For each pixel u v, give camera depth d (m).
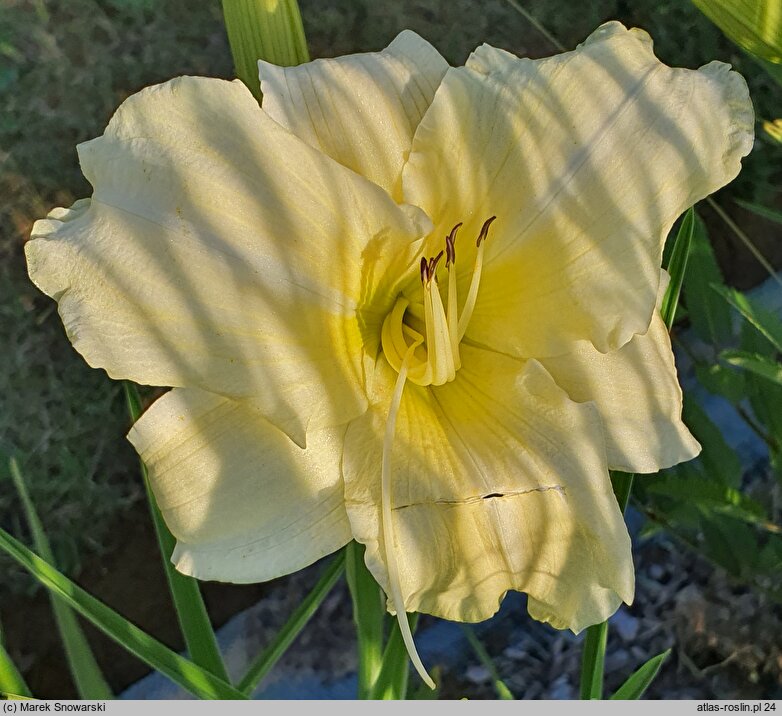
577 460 0.33
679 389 0.34
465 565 0.32
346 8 0.62
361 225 0.31
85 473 0.57
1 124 0.58
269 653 0.40
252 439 0.32
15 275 0.58
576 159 0.32
